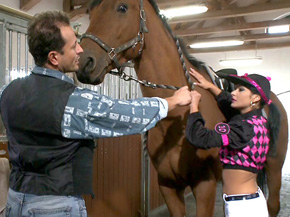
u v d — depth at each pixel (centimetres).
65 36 91
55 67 94
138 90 308
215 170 153
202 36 853
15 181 93
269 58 774
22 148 89
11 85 95
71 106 86
